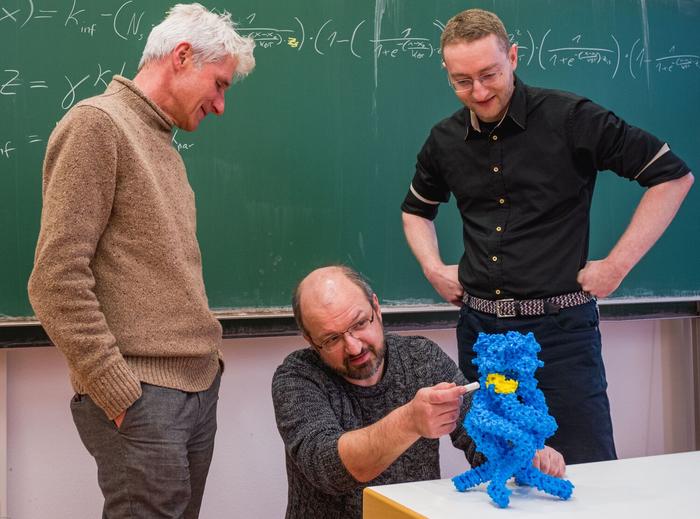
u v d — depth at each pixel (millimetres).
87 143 1323
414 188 2053
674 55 2602
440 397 1006
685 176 1751
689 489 1002
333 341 1309
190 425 1464
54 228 1296
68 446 2072
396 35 2301
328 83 2232
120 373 1322
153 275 1405
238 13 2131
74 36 1985
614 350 2670
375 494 998
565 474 1083
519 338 980
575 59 2488
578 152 1734
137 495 1376
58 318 1294
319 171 2234
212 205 2129
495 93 1670
